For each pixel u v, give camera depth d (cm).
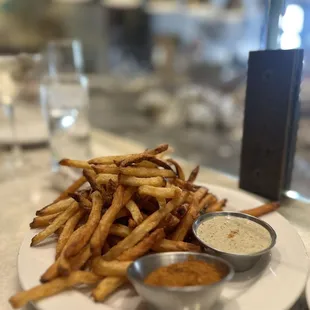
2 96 52
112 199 26
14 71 50
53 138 48
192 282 20
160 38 113
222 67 101
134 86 102
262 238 25
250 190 38
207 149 72
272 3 33
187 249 24
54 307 20
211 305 20
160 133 83
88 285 23
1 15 108
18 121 61
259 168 37
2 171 49
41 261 24
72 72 52
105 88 102
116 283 22
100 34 121
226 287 22
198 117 84
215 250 24
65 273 21
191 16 102
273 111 34
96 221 24
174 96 96
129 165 26
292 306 22
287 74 32
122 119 91
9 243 31
